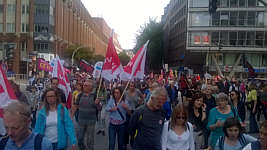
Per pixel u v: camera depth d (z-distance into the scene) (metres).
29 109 2.70
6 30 52.44
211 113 5.52
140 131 4.55
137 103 7.90
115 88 6.86
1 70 4.62
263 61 45.38
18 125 2.54
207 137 6.65
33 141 2.68
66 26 64.12
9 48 24.42
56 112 4.81
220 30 44.72
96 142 8.29
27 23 52.34
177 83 18.58
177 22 58.47
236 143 4.03
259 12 44.00
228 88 17.30
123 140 6.88
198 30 45.22
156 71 59.34
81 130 6.75
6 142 2.69
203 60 48.50
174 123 4.33
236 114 5.53
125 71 8.41
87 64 23.30
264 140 3.19
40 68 19.81
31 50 51.44
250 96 11.13
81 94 6.84
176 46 59.41
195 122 6.66
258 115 12.42
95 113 6.81
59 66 8.17
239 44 44.56
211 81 15.21
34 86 11.91
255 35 44.22
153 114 4.51
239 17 44.41
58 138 4.70
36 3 51.69
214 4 11.36
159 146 4.43
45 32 51.91
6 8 52.38
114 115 6.79
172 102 13.51
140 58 7.96
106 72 7.68
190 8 45.38
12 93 4.69
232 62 45.91
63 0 60.91
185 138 4.27
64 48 61.84
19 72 52.03
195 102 6.62
